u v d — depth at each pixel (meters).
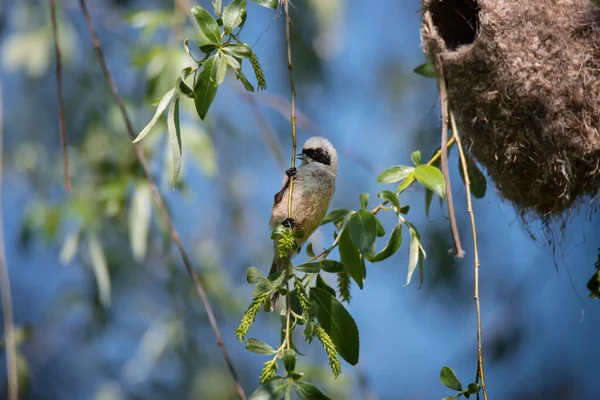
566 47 7.43
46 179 12.23
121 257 11.86
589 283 7.27
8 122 13.28
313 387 5.18
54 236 10.86
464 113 7.73
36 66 11.71
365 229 5.99
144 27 10.16
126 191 10.02
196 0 10.20
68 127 12.92
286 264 5.91
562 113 7.35
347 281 6.53
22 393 8.69
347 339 5.73
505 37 7.48
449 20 8.20
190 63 9.20
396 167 6.48
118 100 7.85
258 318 12.43
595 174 7.42
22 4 12.38
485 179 7.96
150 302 12.49
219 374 11.98
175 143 5.32
